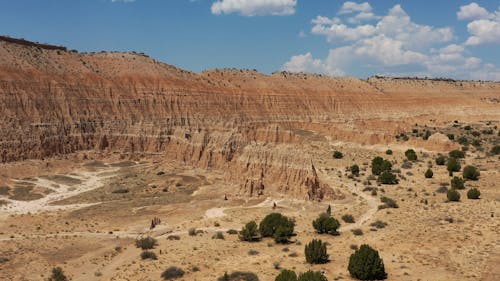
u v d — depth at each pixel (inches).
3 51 6122.1
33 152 5280.5
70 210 3671.3
